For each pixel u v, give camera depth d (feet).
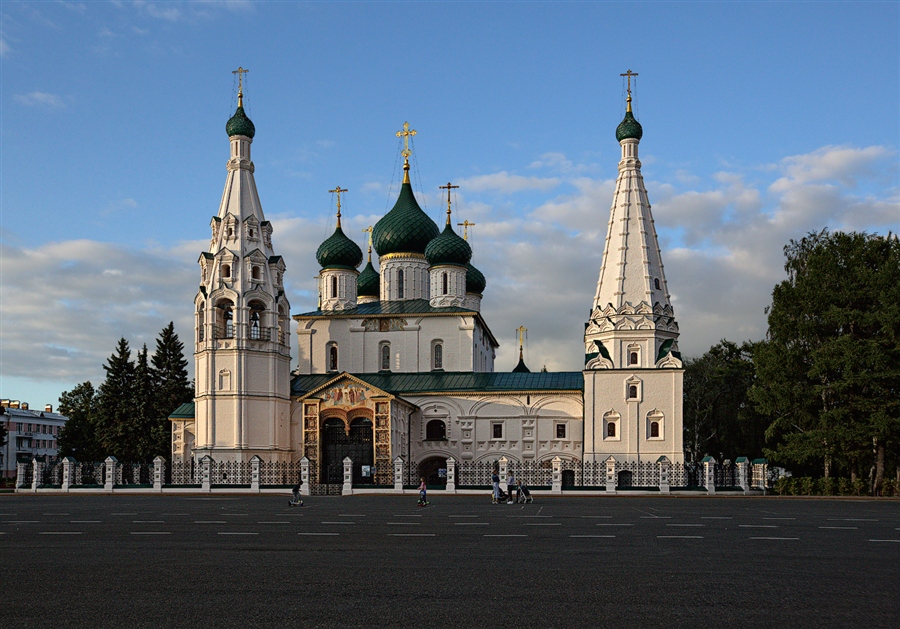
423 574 71.20
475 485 223.92
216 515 140.56
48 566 76.43
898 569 75.05
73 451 388.16
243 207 266.16
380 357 290.35
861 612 56.65
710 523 123.24
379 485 229.86
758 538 100.89
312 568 74.54
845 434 212.02
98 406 358.43
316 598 60.54
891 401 211.82
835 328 231.09
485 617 54.49
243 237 263.29
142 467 246.88
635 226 259.39
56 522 125.29
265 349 261.24
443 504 176.45
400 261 309.01
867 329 228.22
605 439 250.57
